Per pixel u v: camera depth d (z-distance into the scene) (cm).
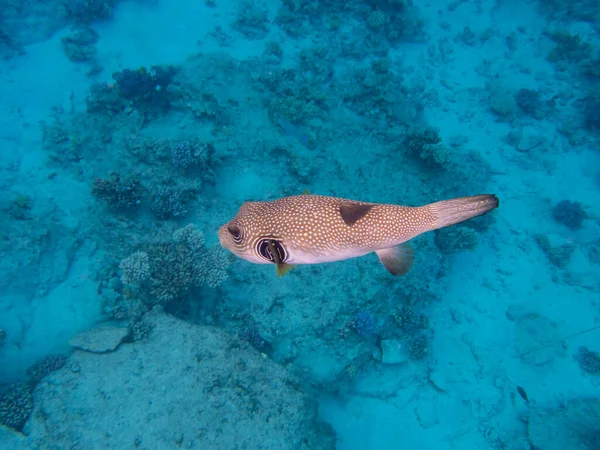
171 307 1327
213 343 1198
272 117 1966
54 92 1933
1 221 1427
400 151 2012
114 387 1069
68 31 2142
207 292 1421
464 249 1889
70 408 1028
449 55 2722
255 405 1095
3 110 1827
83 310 1345
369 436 1581
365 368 1675
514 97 2586
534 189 2297
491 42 2784
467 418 1667
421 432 1619
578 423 1612
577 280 2016
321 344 1495
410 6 2739
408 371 1708
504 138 2456
